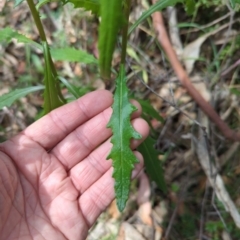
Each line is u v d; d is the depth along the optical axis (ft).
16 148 0.60
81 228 0.61
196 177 0.85
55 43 0.96
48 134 0.61
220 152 0.86
